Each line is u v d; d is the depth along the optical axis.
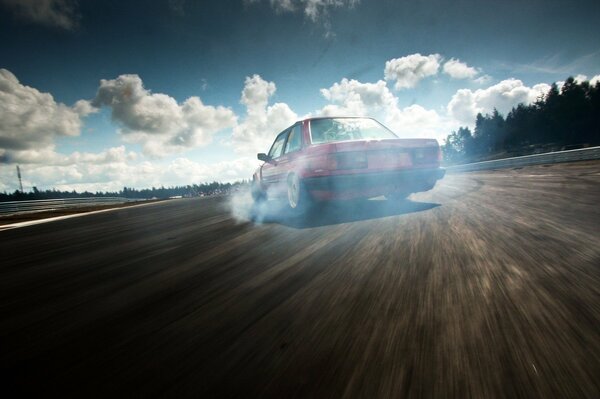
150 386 0.71
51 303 1.43
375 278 1.27
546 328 0.76
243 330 0.95
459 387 0.60
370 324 0.89
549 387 0.57
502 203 2.85
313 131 3.36
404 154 3.05
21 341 1.03
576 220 1.88
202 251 2.26
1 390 0.74
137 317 1.15
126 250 2.70
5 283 1.93
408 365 0.68
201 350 0.85
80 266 2.23
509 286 1.03
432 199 3.72
